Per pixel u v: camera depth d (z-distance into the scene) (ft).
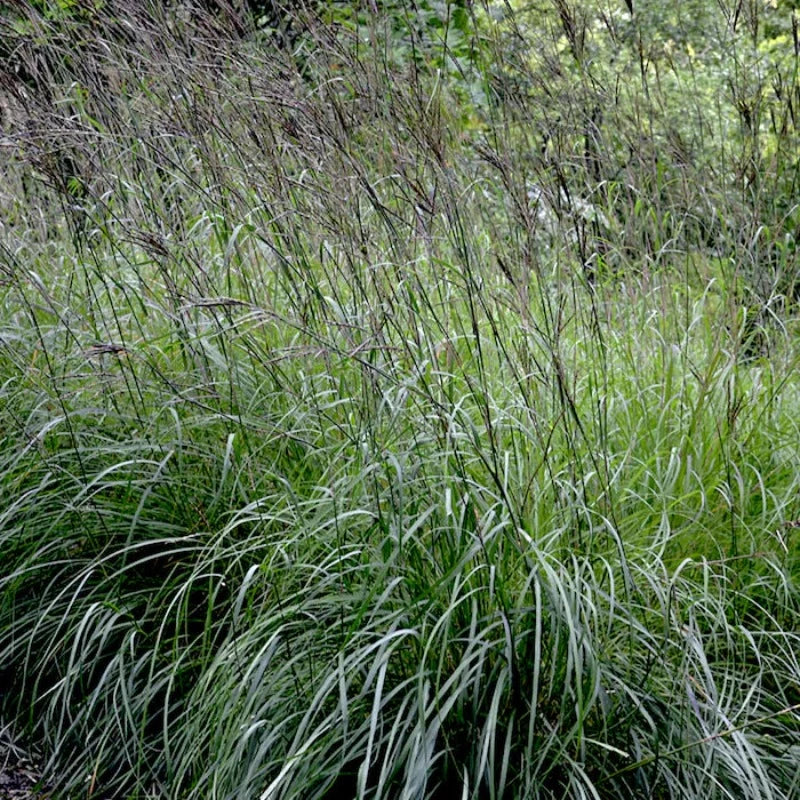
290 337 14.57
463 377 12.87
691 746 10.40
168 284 13.46
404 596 10.94
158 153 14.79
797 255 16.10
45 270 16.44
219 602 13.08
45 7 17.52
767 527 13.05
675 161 16.78
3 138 14.57
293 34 18.24
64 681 11.80
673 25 20.43
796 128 16.06
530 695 10.73
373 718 9.56
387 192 15.21
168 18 15.60
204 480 13.58
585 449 13.09
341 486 11.98
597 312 14.76
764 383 15.43
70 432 13.14
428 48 19.80
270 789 9.64
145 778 11.96
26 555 13.64
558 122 16.11
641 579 11.73
